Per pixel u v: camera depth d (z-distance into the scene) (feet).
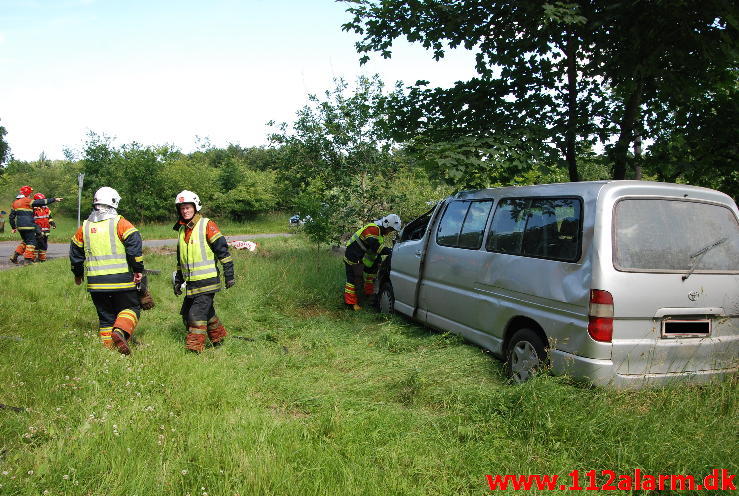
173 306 24.22
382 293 24.45
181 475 9.10
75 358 14.42
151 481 8.90
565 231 13.56
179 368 14.64
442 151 18.70
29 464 9.10
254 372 15.46
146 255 42.88
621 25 18.72
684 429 10.85
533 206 15.06
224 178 108.06
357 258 25.46
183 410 12.23
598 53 19.75
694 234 13.26
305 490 8.96
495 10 20.26
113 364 14.14
